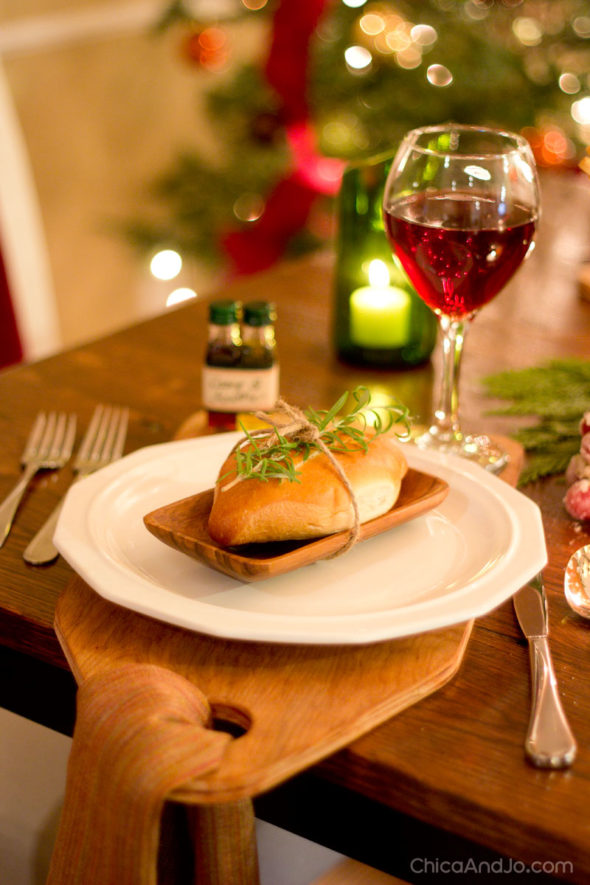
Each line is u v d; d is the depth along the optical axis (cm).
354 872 92
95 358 122
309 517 88
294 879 95
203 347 125
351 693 84
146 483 97
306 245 243
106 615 89
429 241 100
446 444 104
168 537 89
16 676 95
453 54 213
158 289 360
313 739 81
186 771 79
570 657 87
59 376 119
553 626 90
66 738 104
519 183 100
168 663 85
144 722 81
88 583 87
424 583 89
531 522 91
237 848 84
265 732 81
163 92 351
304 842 96
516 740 83
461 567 90
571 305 132
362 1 217
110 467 97
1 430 110
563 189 166
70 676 94
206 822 83
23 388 117
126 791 80
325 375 119
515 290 135
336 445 90
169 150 360
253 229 241
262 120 243
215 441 101
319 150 228
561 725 82
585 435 100
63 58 306
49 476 104
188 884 88
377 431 93
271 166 240
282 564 87
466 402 114
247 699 83
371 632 83
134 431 110
